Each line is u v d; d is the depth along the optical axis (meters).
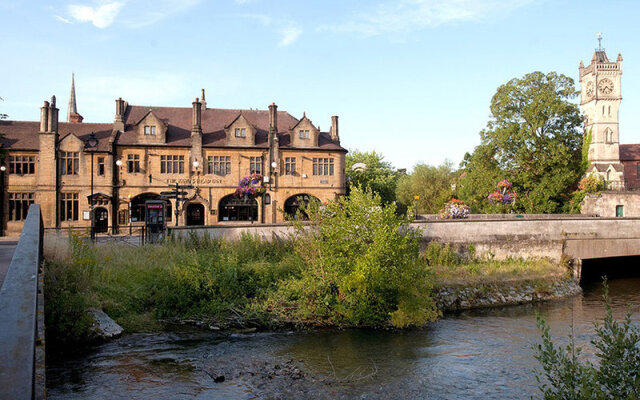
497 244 27.42
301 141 43.31
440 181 59.97
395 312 16.81
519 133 44.25
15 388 2.14
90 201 37.47
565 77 45.88
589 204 45.25
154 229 24.83
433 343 14.66
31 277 4.00
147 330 14.27
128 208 39.59
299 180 42.97
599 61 54.81
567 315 19.62
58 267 14.11
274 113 42.81
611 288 27.03
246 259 20.06
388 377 11.33
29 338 2.69
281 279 18.22
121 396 9.21
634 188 52.53
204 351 12.63
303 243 18.05
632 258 35.03
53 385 9.59
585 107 56.72
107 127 42.28
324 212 18.14
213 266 18.33
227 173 41.75
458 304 20.86
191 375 10.69
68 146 38.94
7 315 3.05
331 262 17.28
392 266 17.09
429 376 11.48
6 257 13.13
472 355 13.38
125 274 17.20
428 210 58.50
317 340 14.58
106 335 13.05
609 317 6.57
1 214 37.97
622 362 6.12
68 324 12.21
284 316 16.23
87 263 16.02
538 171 45.62
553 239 28.34
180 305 16.11
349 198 18.66
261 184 33.03
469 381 11.19
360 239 17.58
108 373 10.45
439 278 22.58
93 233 24.20
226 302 16.77
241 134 42.34
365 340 14.80
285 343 14.02
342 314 16.61
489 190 45.72
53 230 27.92
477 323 17.80
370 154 63.91
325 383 10.75
